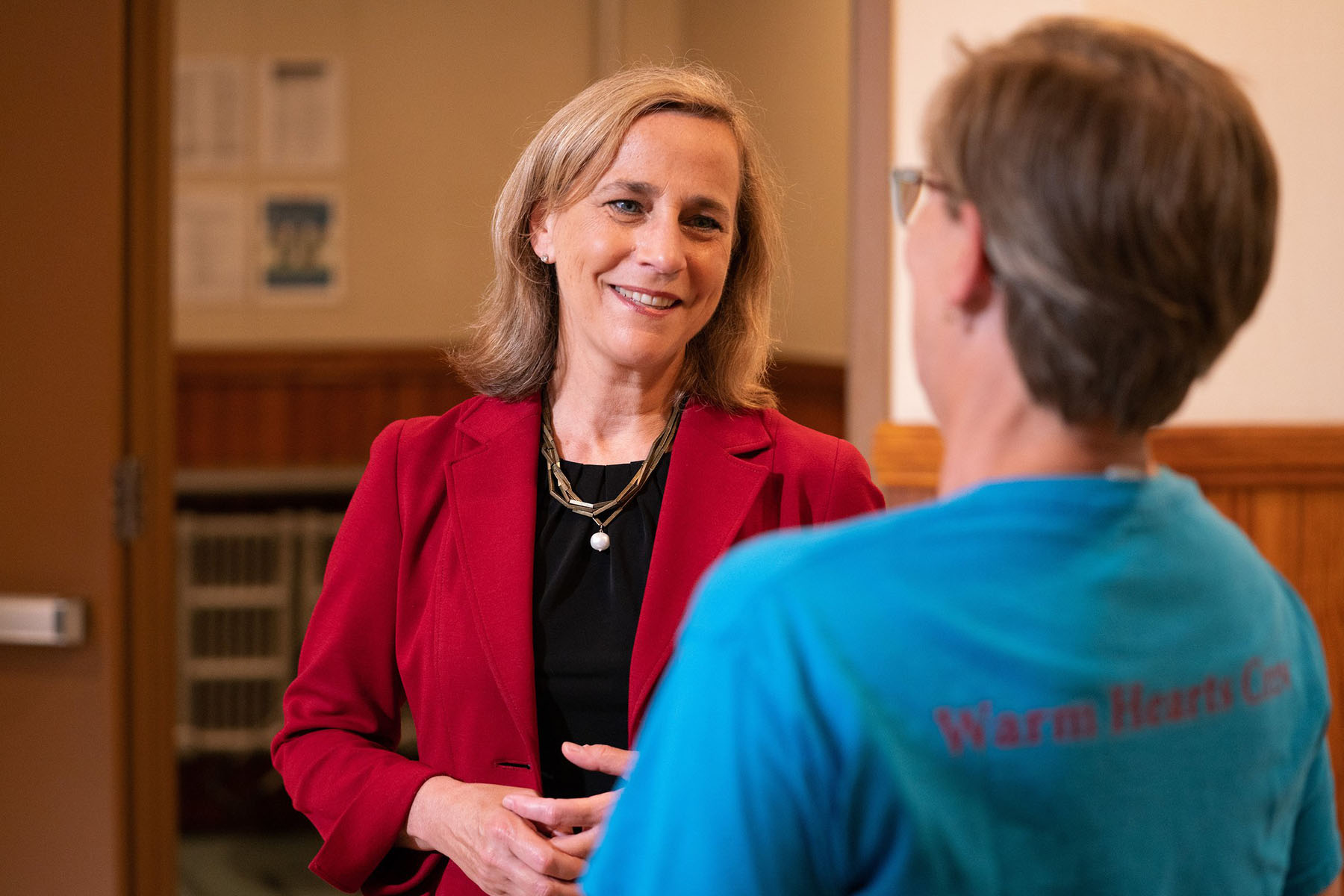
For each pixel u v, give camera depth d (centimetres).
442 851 125
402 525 142
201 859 402
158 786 240
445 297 547
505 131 545
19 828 229
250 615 460
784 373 498
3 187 225
